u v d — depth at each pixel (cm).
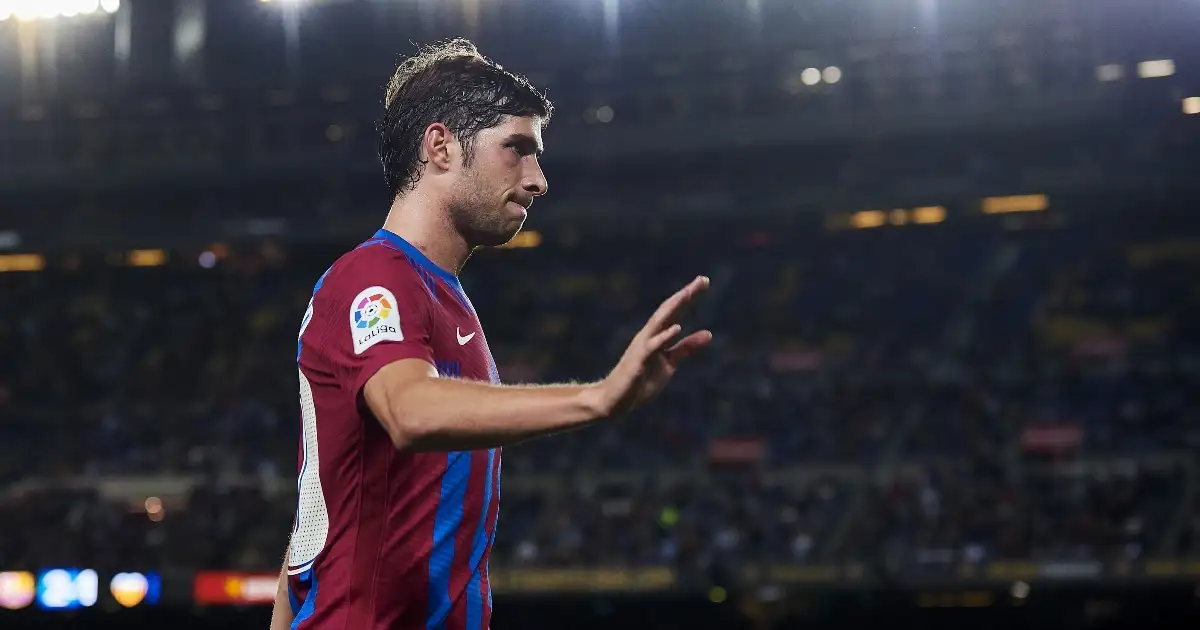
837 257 4453
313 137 4222
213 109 4250
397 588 344
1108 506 3142
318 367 346
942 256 4366
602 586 2980
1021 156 4078
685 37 4097
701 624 3097
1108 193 3941
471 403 302
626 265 4575
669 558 3084
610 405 293
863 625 3061
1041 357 3922
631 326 4319
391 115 379
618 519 3288
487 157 368
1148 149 3922
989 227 4381
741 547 3123
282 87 4212
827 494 3328
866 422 3675
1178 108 3709
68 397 4131
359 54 4175
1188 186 3853
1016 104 3834
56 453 3841
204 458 3747
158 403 4081
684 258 4556
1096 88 3762
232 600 3038
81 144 4303
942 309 4200
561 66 4138
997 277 4278
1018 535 3005
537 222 4338
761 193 4200
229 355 4297
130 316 4509
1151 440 3472
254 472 3675
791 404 3803
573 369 4178
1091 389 3747
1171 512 3180
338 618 345
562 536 3256
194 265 4691
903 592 2975
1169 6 3725
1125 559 2856
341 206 4456
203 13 4234
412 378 318
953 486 3272
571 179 4425
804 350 4084
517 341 4319
